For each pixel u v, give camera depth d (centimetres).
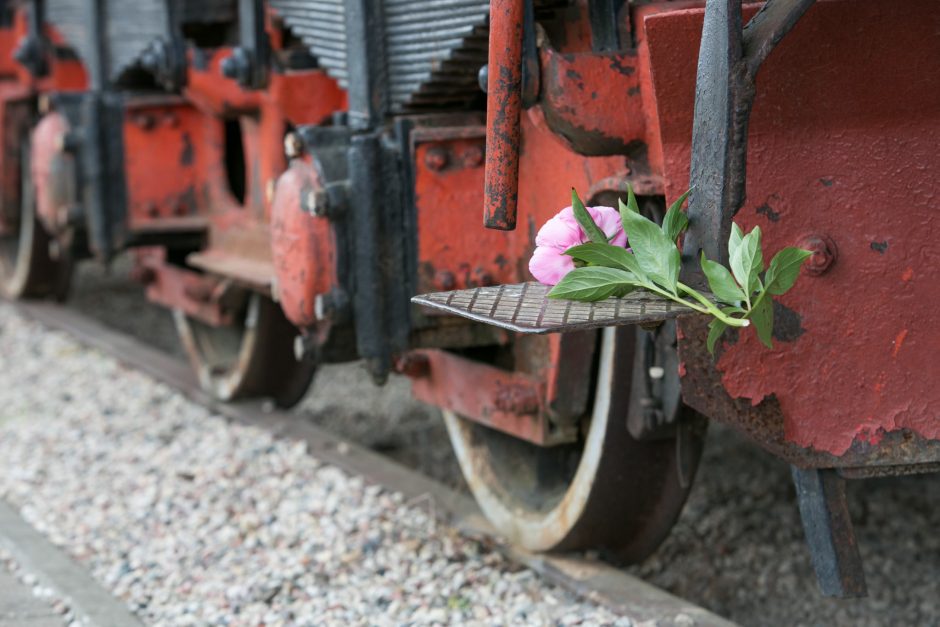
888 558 683
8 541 684
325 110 746
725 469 837
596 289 365
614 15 491
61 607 605
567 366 571
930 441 416
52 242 1346
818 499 423
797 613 635
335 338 598
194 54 800
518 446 680
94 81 925
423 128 580
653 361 535
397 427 984
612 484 582
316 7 623
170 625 588
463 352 655
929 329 411
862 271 409
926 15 392
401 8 571
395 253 586
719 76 361
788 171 403
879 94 400
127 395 1037
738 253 354
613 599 582
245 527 716
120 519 741
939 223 407
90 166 918
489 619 581
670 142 409
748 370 414
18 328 1302
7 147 1305
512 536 655
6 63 1262
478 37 547
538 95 486
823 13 390
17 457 877
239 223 876
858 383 414
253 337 908
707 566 689
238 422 938
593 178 527
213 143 937
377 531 697
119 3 884
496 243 595
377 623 580
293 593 620
